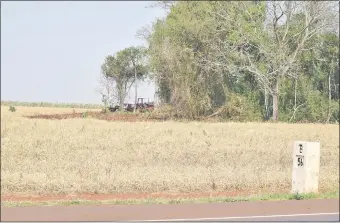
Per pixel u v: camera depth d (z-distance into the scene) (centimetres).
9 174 3678
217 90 9262
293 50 9506
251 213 2539
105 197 3369
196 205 2833
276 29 9544
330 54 9612
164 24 9556
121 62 9519
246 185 3788
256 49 9638
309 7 9375
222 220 2325
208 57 9350
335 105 8938
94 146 5272
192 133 6219
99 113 9275
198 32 9275
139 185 3619
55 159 4488
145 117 8775
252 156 4978
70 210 2631
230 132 6344
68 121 6681
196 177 3781
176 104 8962
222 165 4469
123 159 4653
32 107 9394
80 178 3678
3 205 2830
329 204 2864
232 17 9544
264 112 9075
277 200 3042
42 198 3288
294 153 3434
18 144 4997
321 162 4847
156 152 5019
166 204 2888
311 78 9506
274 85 8938
